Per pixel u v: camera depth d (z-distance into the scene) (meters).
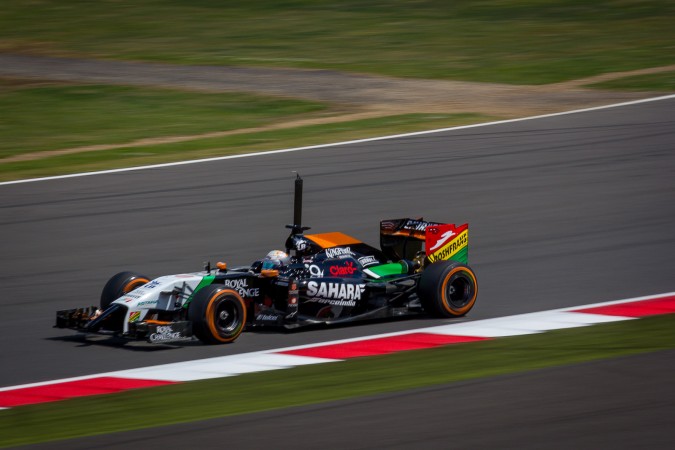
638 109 95.00
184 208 66.69
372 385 33.47
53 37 153.88
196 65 130.75
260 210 65.56
